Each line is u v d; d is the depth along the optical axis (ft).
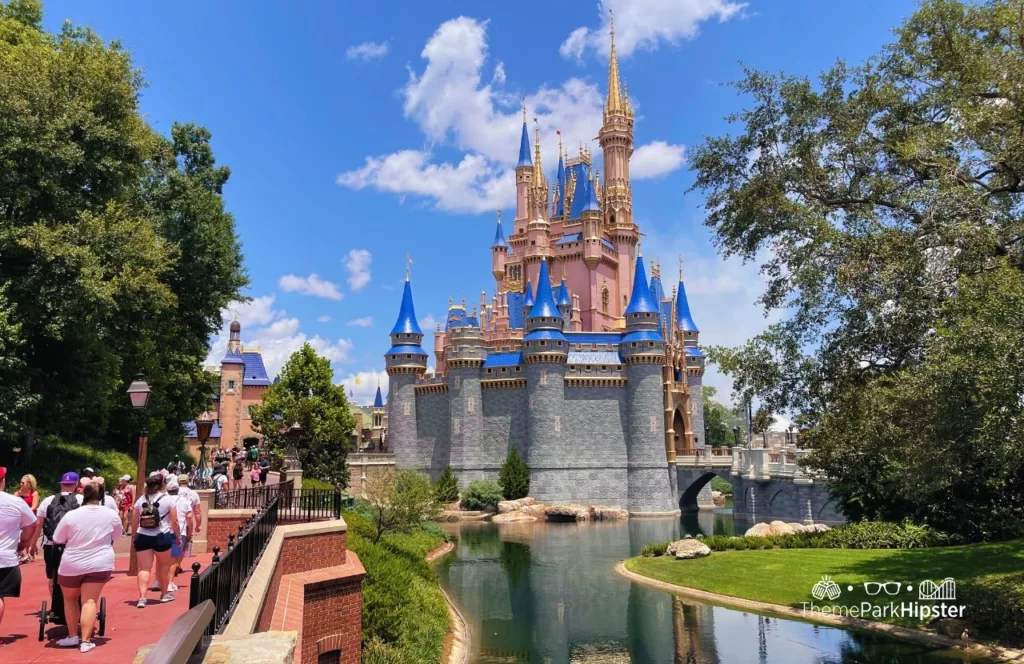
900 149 86.17
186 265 169.68
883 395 85.81
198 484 111.96
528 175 459.73
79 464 143.54
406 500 183.52
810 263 90.99
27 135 106.83
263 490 89.10
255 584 45.03
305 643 63.87
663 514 325.21
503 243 458.50
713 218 106.42
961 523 143.02
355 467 328.70
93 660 34.01
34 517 38.58
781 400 98.12
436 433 352.49
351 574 70.28
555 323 333.01
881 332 85.20
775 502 247.09
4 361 100.17
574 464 330.13
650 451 331.16
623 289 437.99
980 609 91.81
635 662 98.32
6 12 132.57
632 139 460.96
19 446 129.70
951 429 75.82
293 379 256.73
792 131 97.55
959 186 78.43
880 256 82.43
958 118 84.94
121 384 159.74
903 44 94.94
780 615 111.45
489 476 338.34
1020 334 65.62
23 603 47.96
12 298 109.19
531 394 329.52
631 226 446.19
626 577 154.20
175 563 51.70
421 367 361.92
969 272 78.69
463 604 135.85
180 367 207.21
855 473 152.56
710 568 144.97
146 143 127.03
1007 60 80.79
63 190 113.60
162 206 167.63
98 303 107.65
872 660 87.51
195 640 16.79
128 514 76.43
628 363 340.80
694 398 386.32
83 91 117.91
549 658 101.81
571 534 247.70
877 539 146.30
